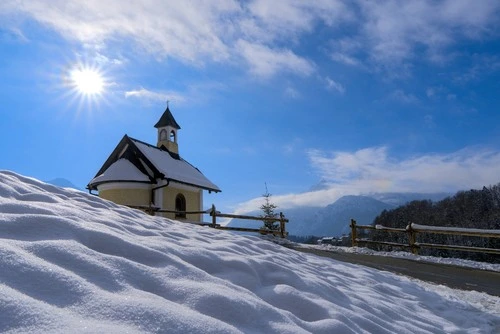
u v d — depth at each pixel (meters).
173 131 23.56
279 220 14.91
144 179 17.33
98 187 17.81
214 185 21.64
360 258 10.26
